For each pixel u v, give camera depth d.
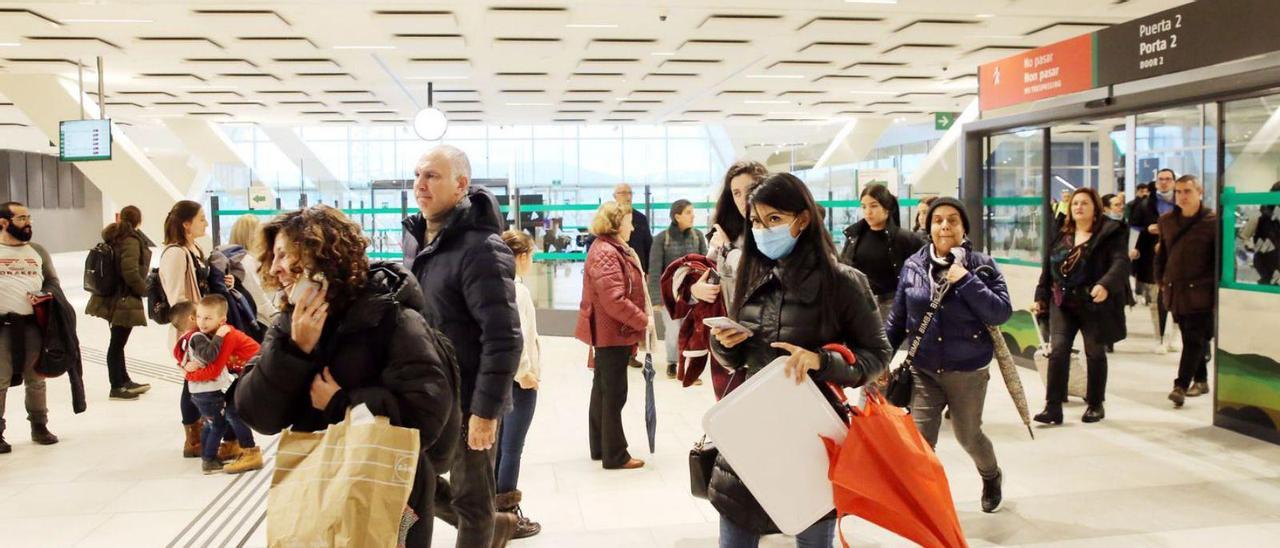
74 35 12.48
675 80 17.86
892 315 3.91
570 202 12.01
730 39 13.55
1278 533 3.62
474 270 2.64
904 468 2.10
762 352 2.44
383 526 1.80
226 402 2.04
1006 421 5.73
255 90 18.38
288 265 1.90
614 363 4.67
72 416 6.24
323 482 1.83
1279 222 4.90
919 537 2.09
